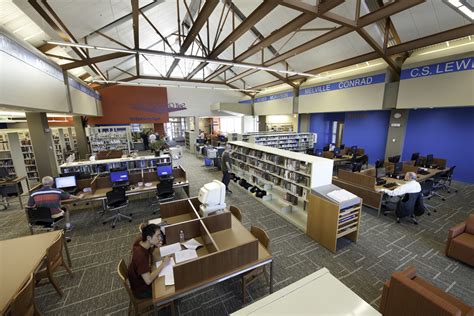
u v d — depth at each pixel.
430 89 6.29
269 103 13.91
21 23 3.98
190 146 13.94
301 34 7.58
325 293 1.27
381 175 5.59
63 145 9.45
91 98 9.16
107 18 5.24
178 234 2.64
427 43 5.64
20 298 1.81
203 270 2.01
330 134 11.53
